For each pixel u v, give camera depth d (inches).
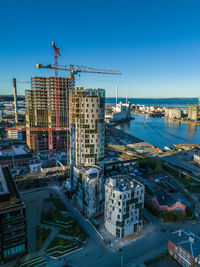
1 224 3031.5
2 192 3235.7
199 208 5044.3
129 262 3302.2
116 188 3846.0
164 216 4441.4
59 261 3302.2
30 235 3892.7
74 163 5467.5
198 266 3078.2
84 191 4603.8
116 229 3843.5
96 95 4808.1
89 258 3383.4
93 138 4972.9
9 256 3233.3
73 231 4025.6
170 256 3442.4
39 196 5487.2
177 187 6422.2
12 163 7647.6
